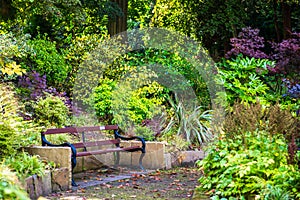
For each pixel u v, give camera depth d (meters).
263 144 4.55
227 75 9.11
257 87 8.75
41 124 7.07
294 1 11.26
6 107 5.57
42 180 4.82
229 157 4.42
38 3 9.27
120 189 5.30
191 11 11.95
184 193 5.03
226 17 11.70
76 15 9.80
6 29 9.66
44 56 9.20
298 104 7.86
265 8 12.23
